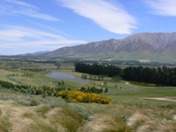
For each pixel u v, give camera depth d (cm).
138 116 1011
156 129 845
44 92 8931
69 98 4938
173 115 1548
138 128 895
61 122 857
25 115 1084
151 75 18888
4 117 1042
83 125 891
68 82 19212
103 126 862
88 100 4919
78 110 1229
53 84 17325
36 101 1855
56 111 1079
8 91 8344
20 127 822
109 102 5038
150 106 3391
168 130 816
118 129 863
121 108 2336
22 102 1792
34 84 15638
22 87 10044
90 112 1245
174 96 9119
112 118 923
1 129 855
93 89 12912
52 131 777
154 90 12300
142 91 12138
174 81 17000
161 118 1320
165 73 17662
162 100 7331
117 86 18562
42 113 1210
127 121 1009
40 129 780
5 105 1384
